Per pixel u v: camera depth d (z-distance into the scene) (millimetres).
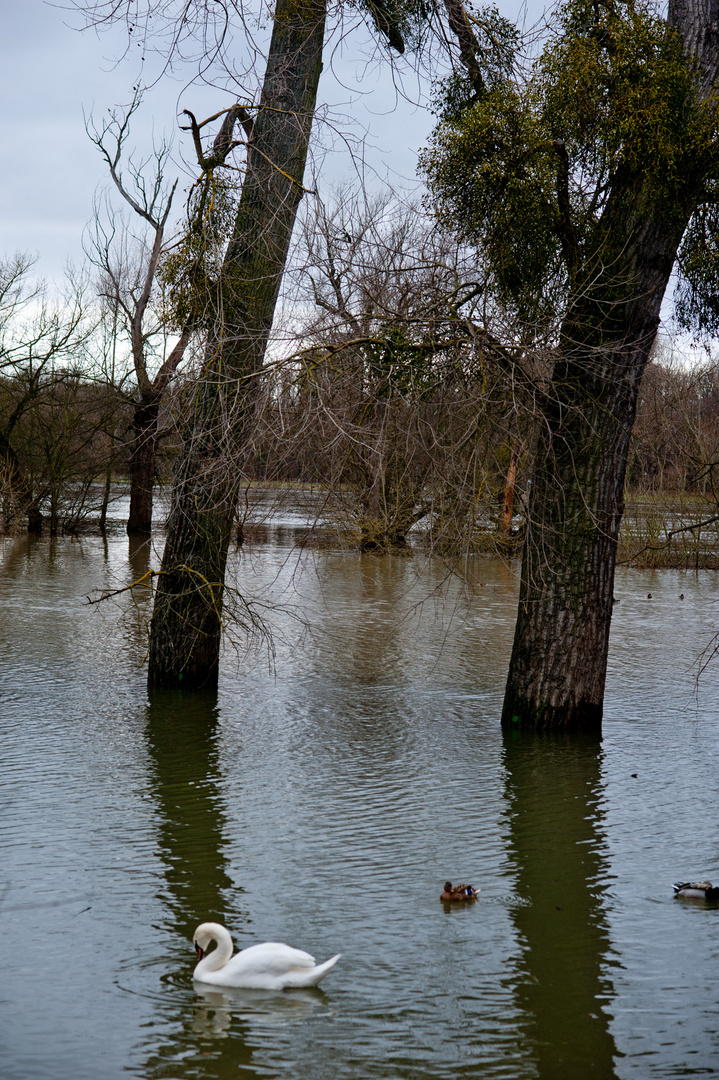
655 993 6059
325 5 13055
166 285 12438
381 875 7820
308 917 7047
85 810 9156
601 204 11617
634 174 11219
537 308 11711
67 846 8266
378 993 6035
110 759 10797
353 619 20922
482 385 10016
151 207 33000
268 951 6109
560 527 11820
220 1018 5734
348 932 6824
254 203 13062
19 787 9766
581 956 6512
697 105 10922
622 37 10609
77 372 39938
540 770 10688
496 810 9406
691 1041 5543
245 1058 5332
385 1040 5523
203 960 6199
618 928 6930
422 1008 5867
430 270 11953
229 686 14570
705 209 11906
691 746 11648
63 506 43094
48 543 38781
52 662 15672
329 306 10914
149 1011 5801
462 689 14586
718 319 12773
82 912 7047
